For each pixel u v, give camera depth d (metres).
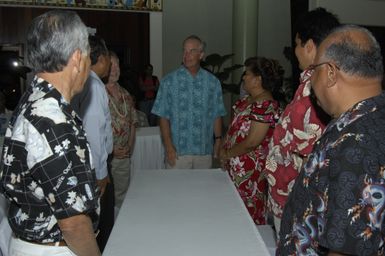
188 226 1.47
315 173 0.93
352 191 0.81
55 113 1.08
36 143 1.05
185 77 2.83
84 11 7.21
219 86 2.93
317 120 1.41
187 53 2.78
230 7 8.41
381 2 7.61
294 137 1.49
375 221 0.81
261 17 8.60
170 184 1.98
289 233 1.04
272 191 1.68
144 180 2.05
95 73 2.11
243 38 6.74
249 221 1.52
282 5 8.65
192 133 2.86
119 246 1.29
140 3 7.37
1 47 6.82
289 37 8.75
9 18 6.84
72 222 1.08
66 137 1.07
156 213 1.59
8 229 1.74
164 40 8.22
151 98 7.11
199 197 1.79
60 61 1.11
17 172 1.10
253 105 2.19
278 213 1.67
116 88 3.04
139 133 3.83
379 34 7.66
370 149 0.83
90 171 1.12
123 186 3.09
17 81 6.77
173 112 2.84
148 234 1.39
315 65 1.00
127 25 7.51
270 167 1.65
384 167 0.82
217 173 2.19
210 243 1.33
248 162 2.37
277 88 2.26
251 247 1.30
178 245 1.31
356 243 0.80
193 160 2.88
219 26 8.42
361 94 0.93
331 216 0.83
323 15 1.45
